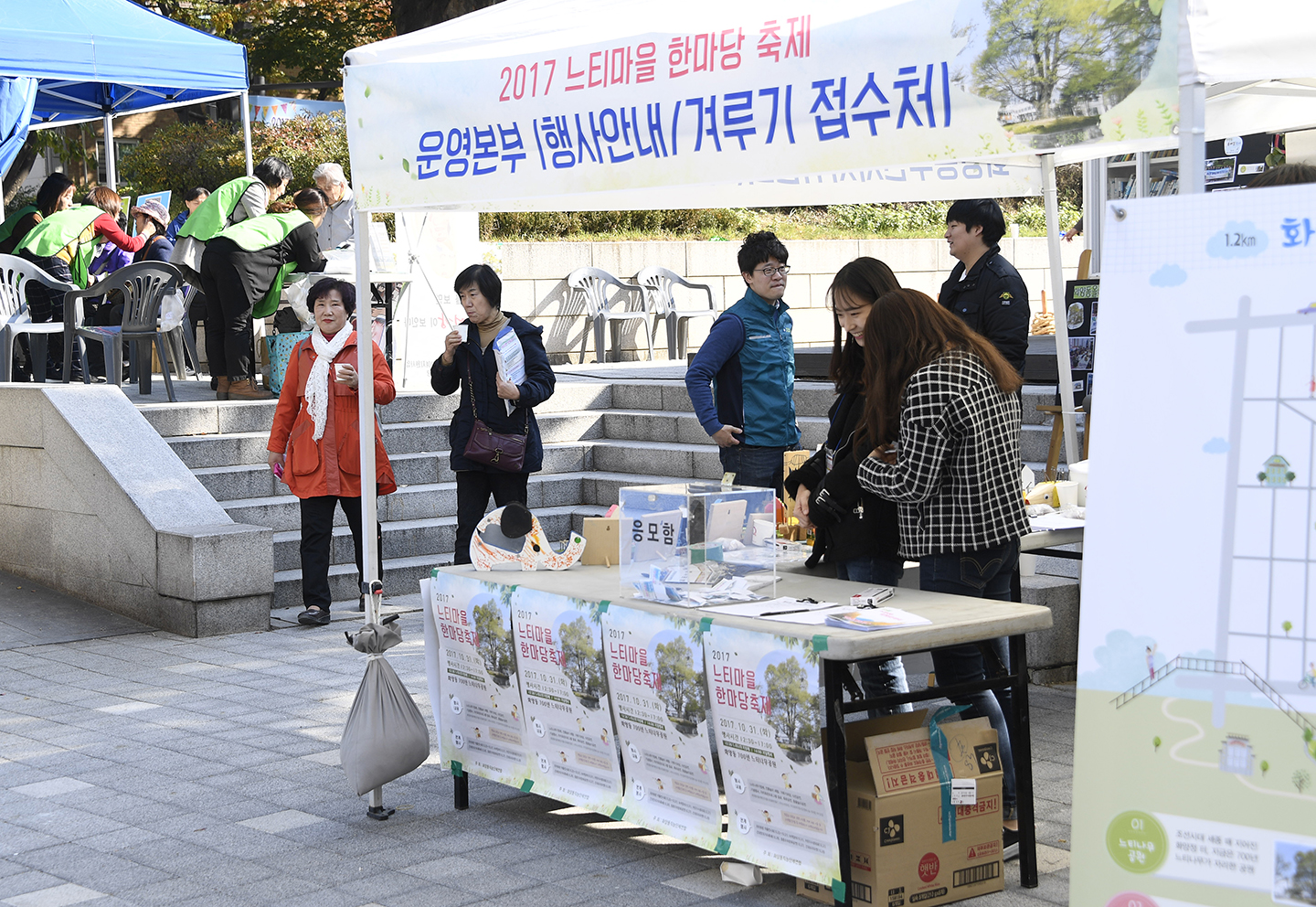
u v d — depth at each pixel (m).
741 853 3.68
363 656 6.88
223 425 9.40
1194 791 2.56
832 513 4.20
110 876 4.00
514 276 14.12
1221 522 2.56
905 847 3.51
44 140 18.89
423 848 4.19
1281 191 2.57
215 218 9.84
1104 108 2.92
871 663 4.41
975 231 5.45
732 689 3.61
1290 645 2.48
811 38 3.41
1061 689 6.02
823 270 16.06
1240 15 2.85
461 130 4.31
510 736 4.39
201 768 5.07
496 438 6.77
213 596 7.38
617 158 3.86
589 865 4.01
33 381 9.98
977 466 3.87
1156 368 2.65
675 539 3.84
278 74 23.94
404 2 16.66
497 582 4.35
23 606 7.96
